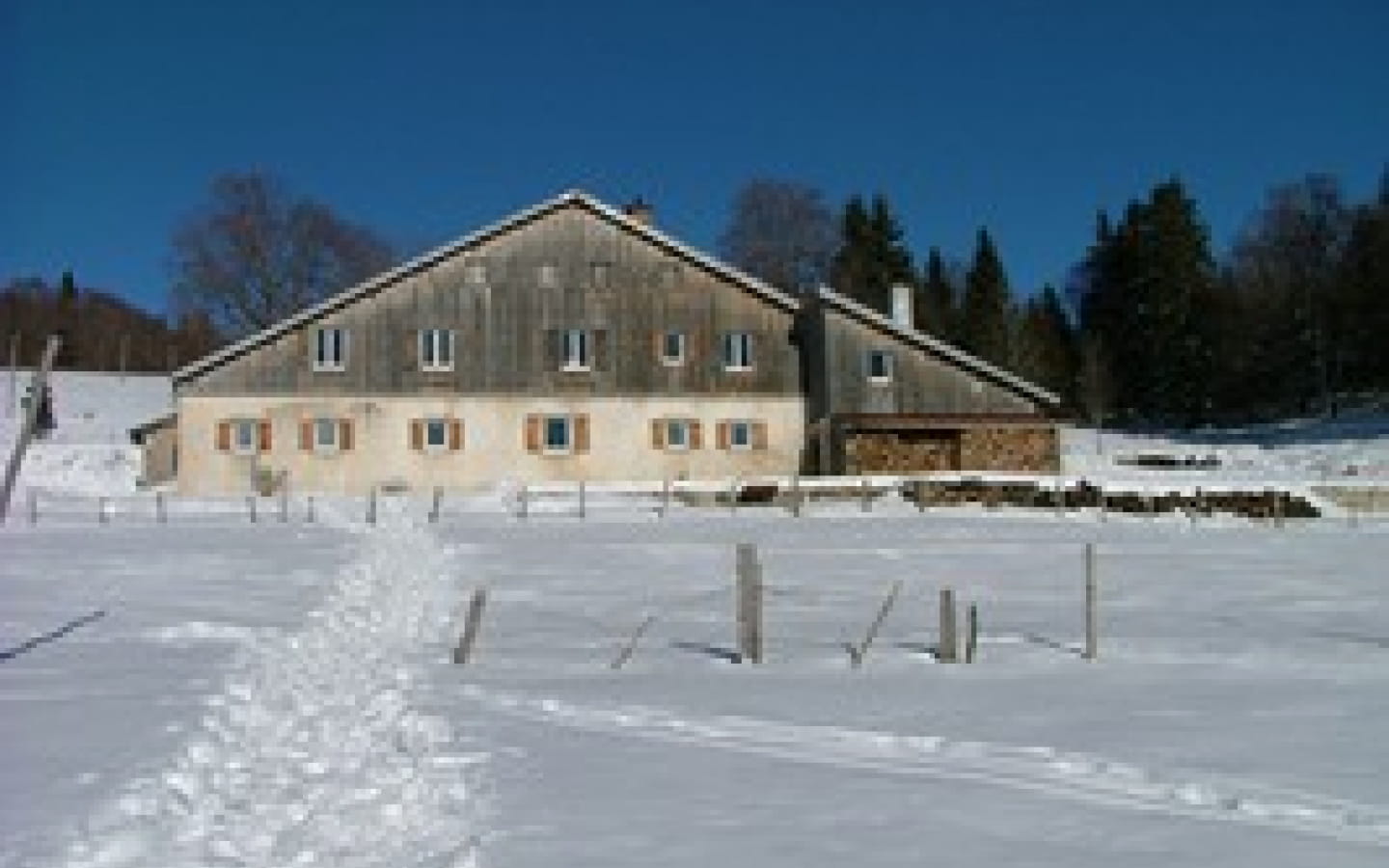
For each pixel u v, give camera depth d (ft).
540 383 175.01
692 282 179.63
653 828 34.14
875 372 174.50
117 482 212.43
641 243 179.22
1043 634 73.72
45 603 86.48
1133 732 46.09
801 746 45.47
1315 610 82.89
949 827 33.99
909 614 82.64
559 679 60.54
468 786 39.24
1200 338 325.01
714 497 150.10
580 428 175.01
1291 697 52.54
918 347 175.63
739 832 33.65
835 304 173.78
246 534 122.42
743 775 40.37
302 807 36.94
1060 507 145.07
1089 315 365.20
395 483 170.50
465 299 174.91
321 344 171.22
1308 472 190.08
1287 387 327.26
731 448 177.78
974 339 348.38
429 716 50.03
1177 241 330.13
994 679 59.11
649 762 42.39
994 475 153.38
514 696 55.26
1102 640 70.38
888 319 179.93
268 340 169.99
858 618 81.35
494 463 172.86
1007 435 175.52
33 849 32.73
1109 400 323.57
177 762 41.70
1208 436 274.57
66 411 279.69
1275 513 146.00
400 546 113.39
